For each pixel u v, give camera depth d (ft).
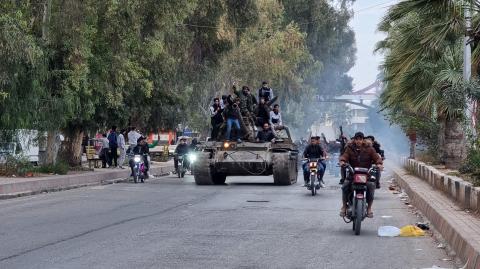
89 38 128.98
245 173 121.90
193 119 259.60
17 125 117.50
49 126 122.93
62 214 70.85
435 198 79.46
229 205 82.28
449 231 53.83
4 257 45.01
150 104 172.55
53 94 124.06
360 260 45.85
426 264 44.70
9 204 81.76
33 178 110.52
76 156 146.41
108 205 81.05
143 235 55.83
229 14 204.23
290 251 48.88
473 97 87.51
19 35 104.27
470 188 66.18
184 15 143.84
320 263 44.34
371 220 69.46
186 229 59.77
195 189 109.60
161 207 79.30
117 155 167.43
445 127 125.29
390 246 52.21
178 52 184.14
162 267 42.09
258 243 52.29
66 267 41.75
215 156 120.88
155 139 300.81
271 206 81.35
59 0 121.70
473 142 90.63
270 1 250.78
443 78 101.30
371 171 60.54
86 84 128.06
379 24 71.10
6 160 119.65
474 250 41.42
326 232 59.41
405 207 84.33
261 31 256.93
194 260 44.60
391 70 75.97
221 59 223.30
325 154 101.55
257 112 126.00
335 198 93.15
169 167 181.37
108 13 127.95
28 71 116.16
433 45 69.72
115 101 138.00
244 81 258.37
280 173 118.21
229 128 122.52
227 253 47.47
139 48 138.10
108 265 42.57
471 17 69.67
